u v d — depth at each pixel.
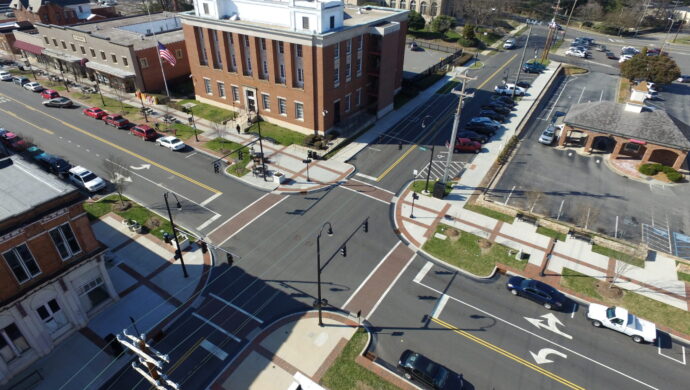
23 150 47.03
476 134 51.41
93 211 38.12
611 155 47.44
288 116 52.53
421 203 39.97
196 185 42.34
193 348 25.78
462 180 43.81
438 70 77.56
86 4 90.19
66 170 42.75
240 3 50.91
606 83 73.62
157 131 53.25
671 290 30.11
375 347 26.00
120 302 28.91
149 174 44.06
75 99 63.50
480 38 98.12
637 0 116.38
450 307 28.89
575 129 48.94
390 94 58.56
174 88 67.00
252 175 44.03
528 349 26.02
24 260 22.86
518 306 29.11
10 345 23.45
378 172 45.12
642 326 26.47
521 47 95.12
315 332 26.89
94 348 25.72
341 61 48.84
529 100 64.75
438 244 34.72
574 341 26.59
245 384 23.70
